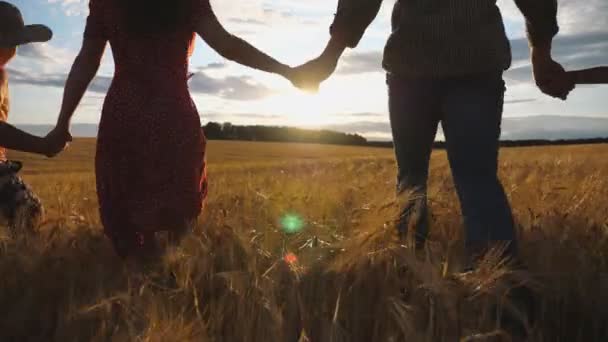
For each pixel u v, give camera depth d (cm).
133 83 321
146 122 321
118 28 313
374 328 236
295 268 271
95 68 332
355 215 353
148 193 331
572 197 449
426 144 334
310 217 413
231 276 256
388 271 272
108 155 329
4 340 245
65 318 243
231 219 374
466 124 302
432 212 419
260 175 970
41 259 302
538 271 295
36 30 379
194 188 340
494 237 285
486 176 303
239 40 319
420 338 211
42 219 406
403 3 317
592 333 256
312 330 234
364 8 311
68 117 333
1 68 384
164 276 294
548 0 306
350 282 272
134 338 215
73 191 712
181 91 328
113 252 356
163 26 311
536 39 319
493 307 249
